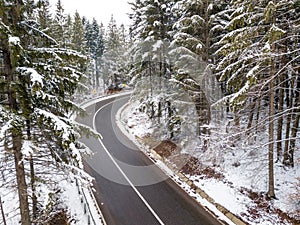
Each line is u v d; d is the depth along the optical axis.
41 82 5.20
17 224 8.92
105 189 11.42
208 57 12.49
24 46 5.85
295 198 8.95
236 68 9.65
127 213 9.56
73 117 23.23
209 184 11.33
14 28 5.52
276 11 8.48
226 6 12.27
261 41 8.80
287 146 11.40
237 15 9.08
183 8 12.21
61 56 6.25
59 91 6.62
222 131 11.84
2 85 5.69
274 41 8.01
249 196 10.10
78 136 7.35
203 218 9.08
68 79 6.58
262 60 8.47
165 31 14.84
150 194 10.92
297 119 10.95
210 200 10.23
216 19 11.81
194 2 11.39
